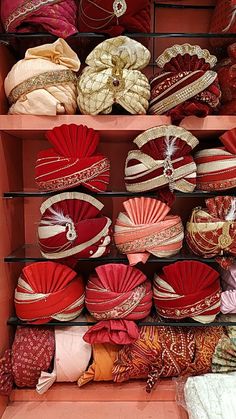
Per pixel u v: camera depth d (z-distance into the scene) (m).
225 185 0.85
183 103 0.82
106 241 0.86
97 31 0.85
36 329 0.91
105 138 0.97
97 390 0.92
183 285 0.86
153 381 0.87
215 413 0.76
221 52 0.99
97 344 0.90
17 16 0.81
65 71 0.82
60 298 0.86
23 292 0.87
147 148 0.82
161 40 1.01
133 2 0.80
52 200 0.84
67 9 0.83
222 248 0.84
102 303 0.85
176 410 0.89
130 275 0.86
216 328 0.92
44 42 0.92
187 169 0.83
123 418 0.86
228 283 0.92
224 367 0.89
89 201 0.84
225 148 0.86
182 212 1.05
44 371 0.88
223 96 0.88
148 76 1.01
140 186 0.84
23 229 1.05
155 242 0.84
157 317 0.93
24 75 0.81
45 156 0.83
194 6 1.01
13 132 0.89
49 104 0.81
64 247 0.83
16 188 0.98
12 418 0.86
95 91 0.80
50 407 0.90
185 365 0.89
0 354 0.87
